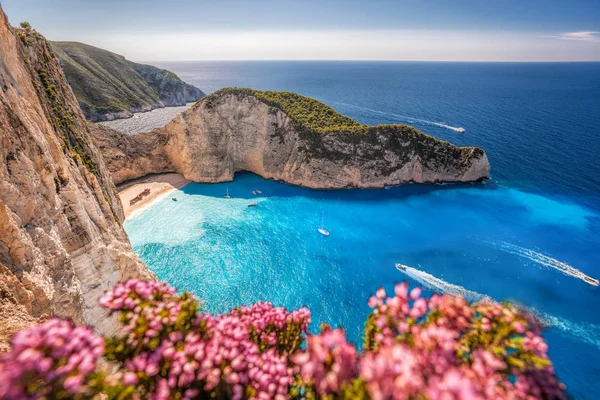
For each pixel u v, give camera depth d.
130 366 5.02
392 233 57.34
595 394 29.83
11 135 20.69
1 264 15.69
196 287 44.00
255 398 5.22
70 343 4.25
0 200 16.77
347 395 3.96
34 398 3.86
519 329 4.93
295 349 7.27
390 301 5.48
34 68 38.47
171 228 56.78
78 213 26.72
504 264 48.19
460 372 4.27
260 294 43.12
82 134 44.66
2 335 12.14
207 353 5.16
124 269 31.59
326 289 44.09
